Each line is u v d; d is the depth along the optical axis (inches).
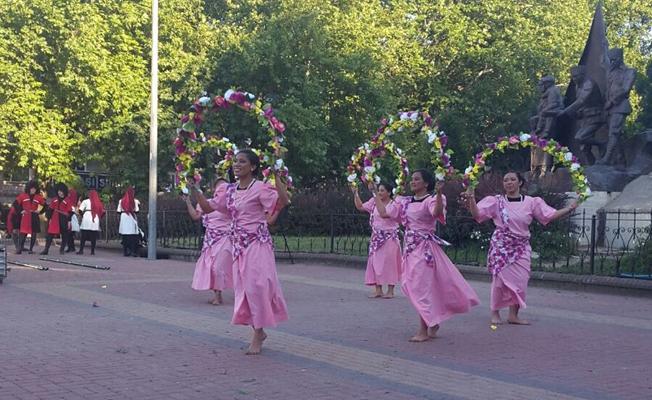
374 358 293.3
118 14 1075.9
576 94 869.8
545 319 398.6
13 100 998.4
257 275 293.6
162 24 1103.6
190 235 816.9
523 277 378.0
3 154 1047.0
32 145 1001.5
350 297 482.3
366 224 742.5
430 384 253.4
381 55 1198.9
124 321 371.2
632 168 791.7
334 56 1127.0
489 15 1289.4
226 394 236.8
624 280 494.6
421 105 1290.6
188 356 292.0
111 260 755.4
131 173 1053.8
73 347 305.7
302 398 233.3
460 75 1298.0
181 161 313.4
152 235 784.9
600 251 596.4
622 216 671.8
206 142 365.1
